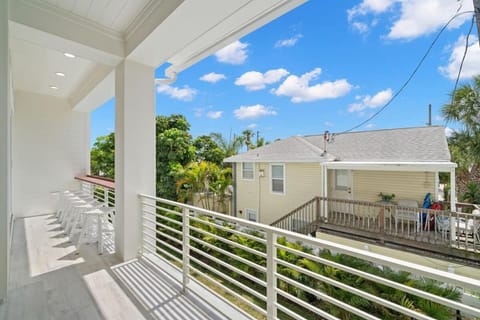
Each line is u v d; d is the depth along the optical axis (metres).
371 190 7.04
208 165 9.73
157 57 2.88
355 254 1.12
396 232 5.27
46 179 5.34
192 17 2.16
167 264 2.71
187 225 2.23
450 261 4.60
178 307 1.92
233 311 1.86
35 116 5.22
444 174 8.71
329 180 7.66
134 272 2.53
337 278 2.80
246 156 9.33
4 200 1.97
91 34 2.62
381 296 2.51
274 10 2.10
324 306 2.70
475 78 6.28
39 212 5.22
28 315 1.81
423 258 4.89
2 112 1.95
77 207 3.42
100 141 12.33
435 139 6.86
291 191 8.11
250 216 9.20
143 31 2.51
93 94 4.33
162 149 11.12
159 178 11.02
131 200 2.94
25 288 2.19
